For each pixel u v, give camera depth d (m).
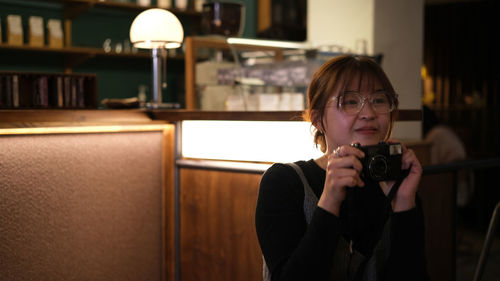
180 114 1.82
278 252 1.02
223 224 1.86
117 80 4.86
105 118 1.74
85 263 1.77
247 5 5.34
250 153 1.79
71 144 1.72
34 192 1.63
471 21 7.96
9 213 1.58
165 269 1.99
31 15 4.35
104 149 1.80
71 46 4.55
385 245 1.11
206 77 2.82
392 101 1.07
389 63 4.54
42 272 1.66
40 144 1.64
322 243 0.95
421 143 3.71
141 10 4.77
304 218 1.06
